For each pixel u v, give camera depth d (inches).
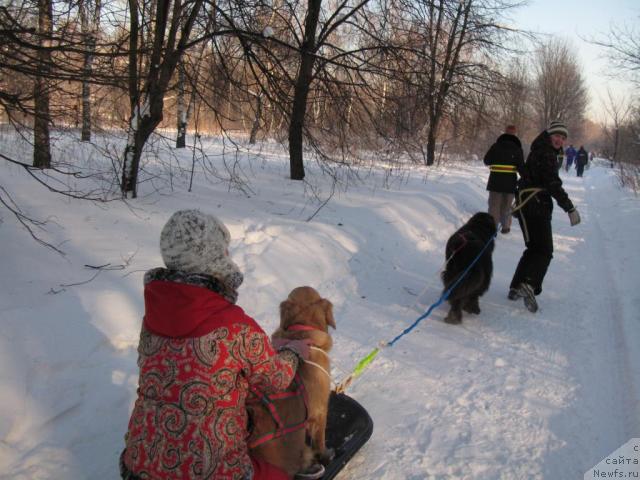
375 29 398.0
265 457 93.6
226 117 307.6
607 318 231.0
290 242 261.4
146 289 83.3
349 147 392.2
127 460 80.6
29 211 236.4
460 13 511.8
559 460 129.3
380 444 134.8
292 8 368.8
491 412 150.9
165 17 271.6
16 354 132.4
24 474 110.6
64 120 196.2
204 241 80.9
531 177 237.9
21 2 181.8
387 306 234.8
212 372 78.2
